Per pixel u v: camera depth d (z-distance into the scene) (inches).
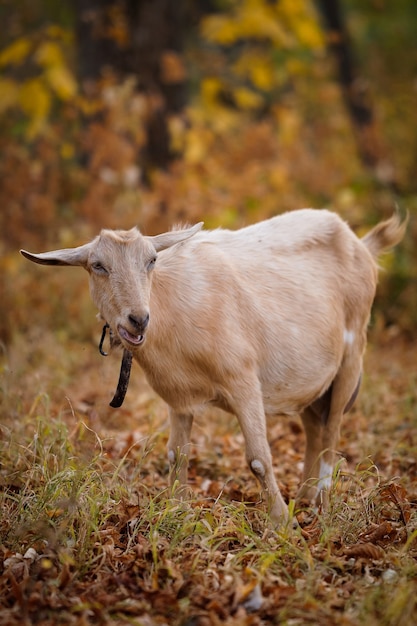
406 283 1042.1
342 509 514.0
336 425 610.9
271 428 743.1
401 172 1401.3
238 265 558.6
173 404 541.6
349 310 606.2
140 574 450.3
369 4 1987.0
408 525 496.4
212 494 590.6
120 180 1042.7
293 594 423.5
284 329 557.0
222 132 1282.0
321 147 1493.6
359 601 417.4
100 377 784.3
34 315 935.0
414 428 712.4
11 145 1111.6
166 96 1248.2
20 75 1582.2
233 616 410.6
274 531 480.4
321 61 1707.7
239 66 1365.7
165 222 1000.2
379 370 865.5
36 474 553.9
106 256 495.5
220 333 528.1
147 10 1232.8
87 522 475.8
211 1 1731.1
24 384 765.3
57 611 414.3
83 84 1243.8
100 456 539.5
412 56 1936.5
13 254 999.6
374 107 1683.1
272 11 1299.2
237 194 1095.0
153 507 493.4
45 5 1684.3
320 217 607.2
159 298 522.0
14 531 484.1
